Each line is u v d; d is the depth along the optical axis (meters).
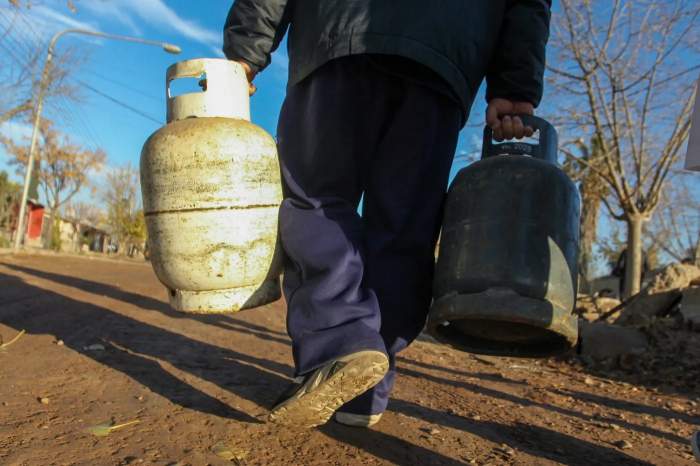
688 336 5.75
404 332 1.93
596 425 2.84
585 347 5.46
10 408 2.10
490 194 1.70
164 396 2.41
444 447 2.10
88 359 3.02
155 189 1.88
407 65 1.82
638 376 4.79
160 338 3.90
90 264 16.48
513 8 2.04
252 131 1.92
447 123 1.92
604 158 14.30
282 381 2.91
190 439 1.91
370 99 1.84
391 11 1.77
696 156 1.76
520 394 3.58
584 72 13.45
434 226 1.93
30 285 6.67
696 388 4.29
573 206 1.76
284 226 1.86
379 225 1.89
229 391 2.58
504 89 2.00
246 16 1.98
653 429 2.88
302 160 1.88
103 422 2.02
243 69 2.01
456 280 1.68
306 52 1.87
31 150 20.16
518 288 1.60
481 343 1.91
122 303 5.81
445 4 1.83
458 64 1.85
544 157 1.94
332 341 1.60
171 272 1.89
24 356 2.98
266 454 1.83
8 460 1.61
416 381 3.56
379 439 2.08
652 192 13.73
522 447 2.25
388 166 1.87
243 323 5.41
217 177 1.83
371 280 1.86
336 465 1.79
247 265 1.87
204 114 1.93
